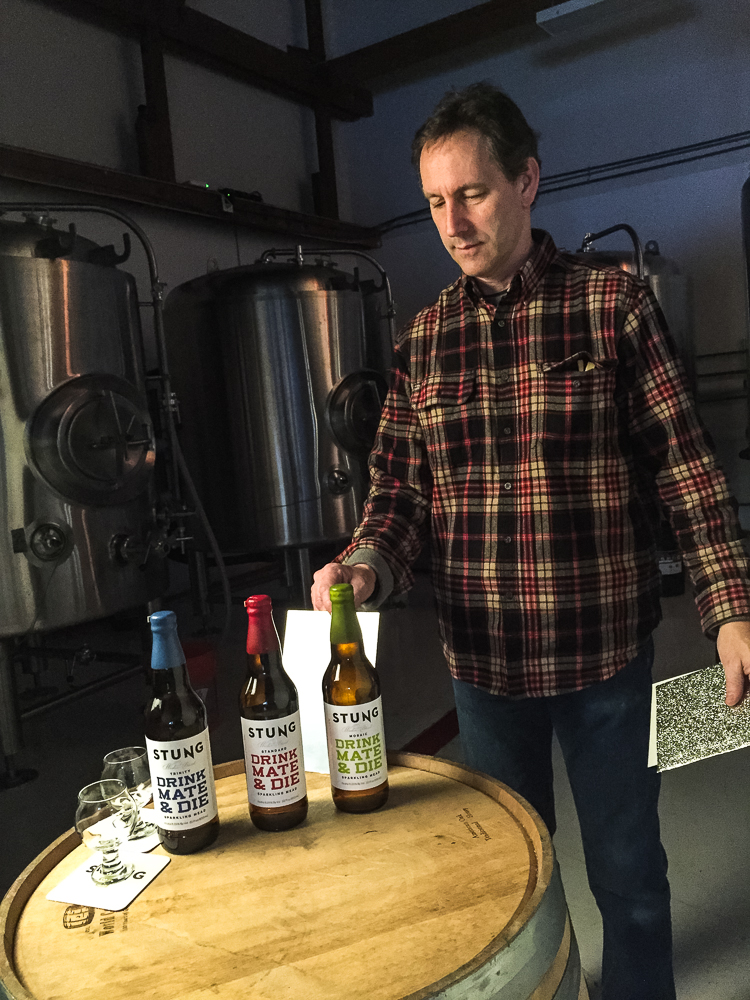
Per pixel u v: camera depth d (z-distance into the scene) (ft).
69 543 8.66
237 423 11.76
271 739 2.75
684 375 3.67
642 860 3.95
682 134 15.98
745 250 13.66
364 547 3.92
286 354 11.46
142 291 14.76
